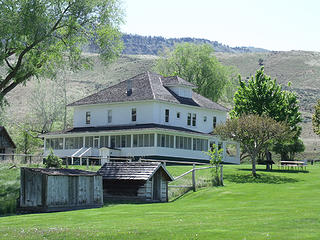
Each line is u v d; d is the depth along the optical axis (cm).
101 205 2992
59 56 4078
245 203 2788
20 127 7319
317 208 2238
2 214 2781
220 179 4003
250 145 4697
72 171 2928
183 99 6219
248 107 5756
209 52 8325
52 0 3844
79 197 2867
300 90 17675
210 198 3234
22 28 3669
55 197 2733
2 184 3497
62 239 1625
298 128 6184
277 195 3222
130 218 2120
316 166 6178
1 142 5931
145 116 5766
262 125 4534
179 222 1881
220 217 2017
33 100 7556
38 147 7306
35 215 2448
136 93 5931
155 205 2866
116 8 4209
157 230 1683
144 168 3184
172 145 5653
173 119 5991
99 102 6088
